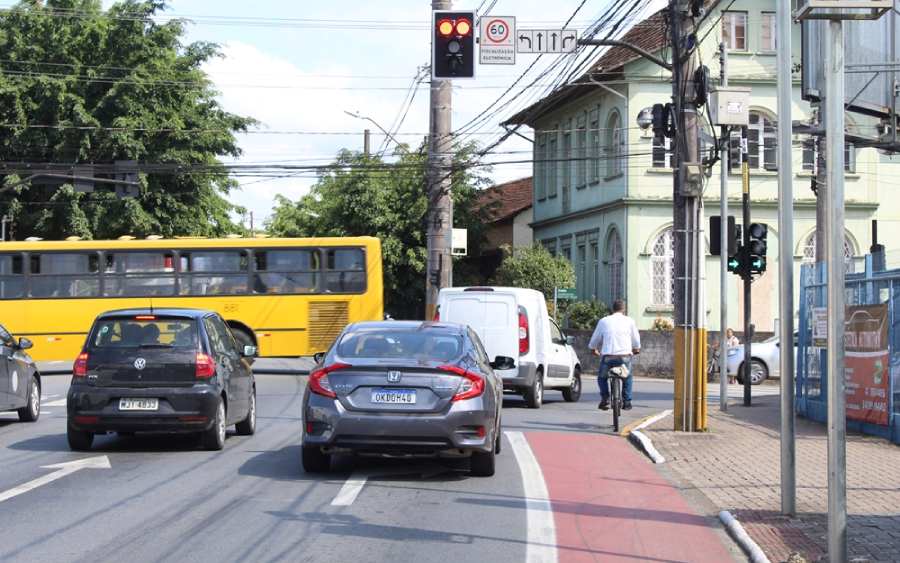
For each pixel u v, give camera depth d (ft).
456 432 40.24
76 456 47.50
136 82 162.20
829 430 26.45
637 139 144.36
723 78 83.20
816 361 67.21
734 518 34.19
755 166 147.74
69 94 161.48
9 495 37.29
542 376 78.13
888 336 55.57
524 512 35.58
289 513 34.50
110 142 160.76
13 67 166.09
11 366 58.59
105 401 47.34
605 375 66.23
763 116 147.02
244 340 107.45
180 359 47.93
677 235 58.85
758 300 148.05
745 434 58.44
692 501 38.78
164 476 41.83
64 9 168.86
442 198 115.34
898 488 40.40
